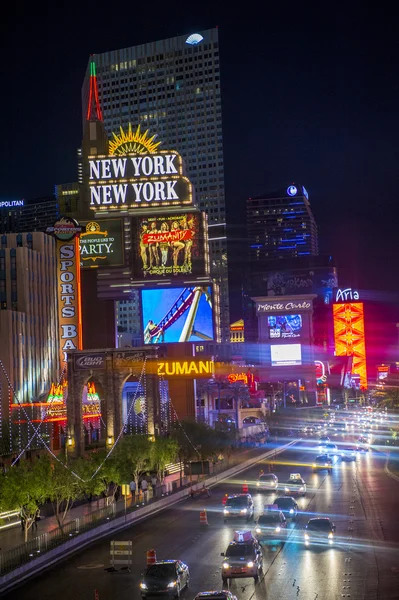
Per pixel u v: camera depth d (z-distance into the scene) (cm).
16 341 15700
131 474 9400
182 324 15388
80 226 14838
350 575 4497
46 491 6384
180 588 4159
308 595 4050
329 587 4209
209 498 9012
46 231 14738
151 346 12519
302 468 12431
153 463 9631
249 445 16325
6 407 14188
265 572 4700
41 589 4494
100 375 12550
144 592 4069
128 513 7331
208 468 11062
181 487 9538
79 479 7175
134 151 16438
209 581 4503
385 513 7044
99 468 7931
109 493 9481
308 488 9425
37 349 16962
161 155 16238
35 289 17212
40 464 6606
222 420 18788
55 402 12988
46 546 5494
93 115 16975
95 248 15588
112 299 15450
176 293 15475
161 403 14475
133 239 15650
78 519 6256
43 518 7475
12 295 16575
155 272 15525
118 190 16175
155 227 15638
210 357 14900
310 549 5409
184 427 12169
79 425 12438
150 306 15500
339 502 7950
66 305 14588
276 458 14588
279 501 6838
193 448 11875
